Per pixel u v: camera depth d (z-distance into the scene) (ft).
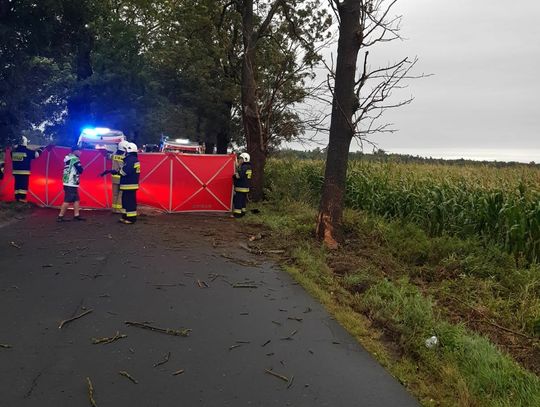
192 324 16.67
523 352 17.08
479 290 22.98
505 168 48.65
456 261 26.17
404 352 15.76
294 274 23.43
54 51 53.06
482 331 18.93
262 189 48.98
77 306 17.66
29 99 56.39
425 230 34.17
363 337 16.65
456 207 32.63
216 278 22.30
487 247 28.32
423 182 39.24
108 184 39.86
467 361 14.82
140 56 88.74
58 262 23.18
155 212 41.11
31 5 45.27
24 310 17.01
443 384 13.67
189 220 37.73
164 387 12.38
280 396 12.33
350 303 20.11
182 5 57.36
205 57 78.43
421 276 25.82
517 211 27.43
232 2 50.24
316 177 52.06
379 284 22.38
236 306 18.76
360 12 29.45
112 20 76.13
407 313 18.40
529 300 21.48
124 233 30.71
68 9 48.80
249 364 13.99
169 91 100.78
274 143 51.78
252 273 23.53
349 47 29.48
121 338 15.16
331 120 30.63
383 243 31.04
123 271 22.30
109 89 86.07
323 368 14.07
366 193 41.93
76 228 31.55
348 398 12.46
